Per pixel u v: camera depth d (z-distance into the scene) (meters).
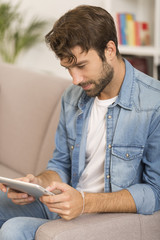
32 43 4.01
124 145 1.33
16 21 4.16
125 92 1.34
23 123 2.12
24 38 3.92
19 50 4.00
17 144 2.14
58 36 1.22
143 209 1.27
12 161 2.17
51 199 1.19
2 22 3.96
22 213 1.53
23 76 2.24
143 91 1.34
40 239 1.17
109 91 1.37
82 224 1.19
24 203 1.40
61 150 1.56
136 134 1.31
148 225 1.28
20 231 1.23
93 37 1.21
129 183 1.33
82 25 1.21
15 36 3.96
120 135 1.34
